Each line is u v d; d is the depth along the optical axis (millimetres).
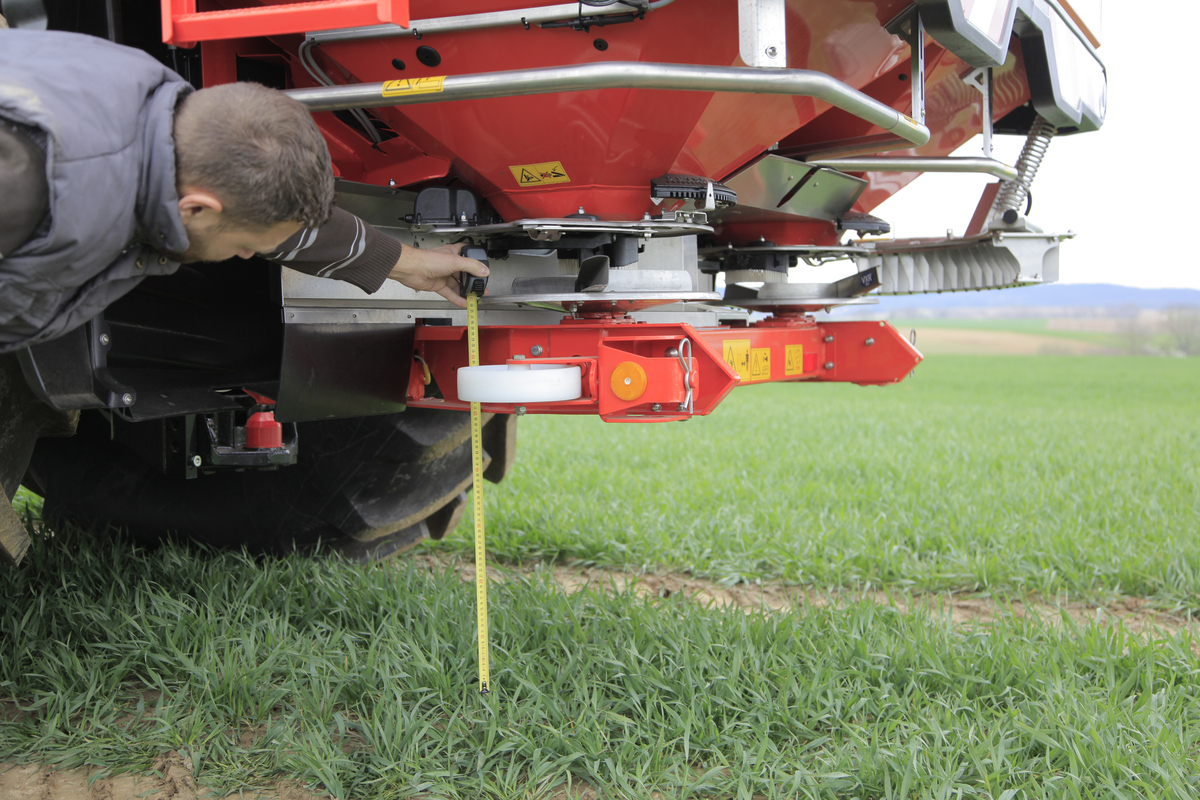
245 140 1351
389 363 2473
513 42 2094
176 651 2367
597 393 2141
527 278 2492
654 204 2418
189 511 3180
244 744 2105
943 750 1974
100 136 1281
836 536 4027
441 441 3105
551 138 2209
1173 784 1798
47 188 1262
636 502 4766
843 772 1883
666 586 3650
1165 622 3203
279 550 3201
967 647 2508
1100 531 4082
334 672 2318
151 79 1373
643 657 2332
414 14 2084
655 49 2092
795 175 3400
